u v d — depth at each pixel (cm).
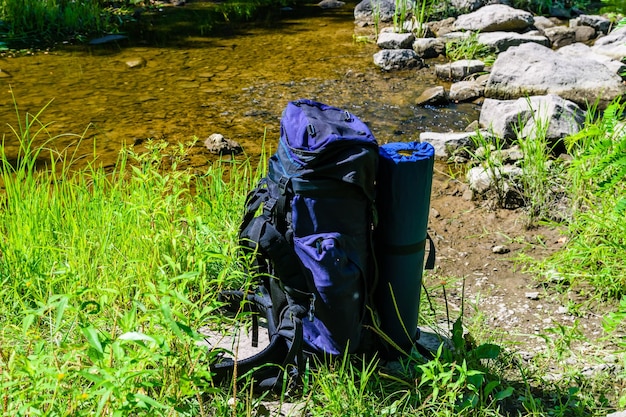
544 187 481
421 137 588
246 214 309
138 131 628
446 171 552
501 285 402
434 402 277
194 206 430
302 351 293
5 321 321
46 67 814
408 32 941
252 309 329
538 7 1046
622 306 314
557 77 685
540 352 337
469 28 934
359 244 291
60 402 238
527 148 502
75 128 634
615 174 342
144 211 338
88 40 934
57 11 984
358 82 771
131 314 205
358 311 291
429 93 705
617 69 734
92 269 333
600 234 413
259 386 292
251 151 590
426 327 349
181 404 264
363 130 292
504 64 710
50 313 308
